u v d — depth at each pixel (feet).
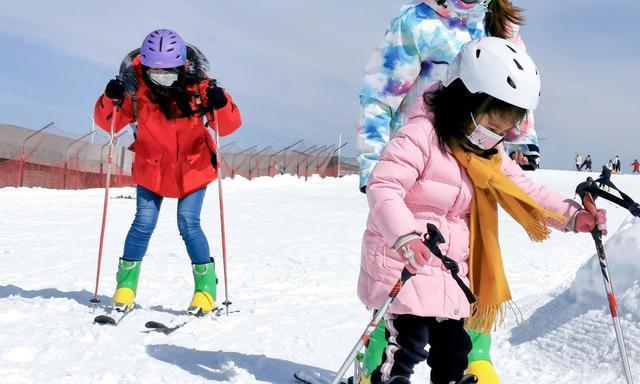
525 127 10.79
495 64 8.32
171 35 15.58
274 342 14.46
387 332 9.53
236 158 121.49
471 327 9.38
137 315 16.29
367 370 10.00
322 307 18.72
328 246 33.88
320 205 60.39
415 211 9.05
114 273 23.18
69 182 96.43
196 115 16.30
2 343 12.93
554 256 32.22
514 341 14.83
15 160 90.58
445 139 8.76
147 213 16.63
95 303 16.48
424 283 8.86
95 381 11.06
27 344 13.01
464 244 9.11
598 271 14.43
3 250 27.68
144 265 24.91
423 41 10.75
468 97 8.54
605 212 9.21
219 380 11.54
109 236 35.40
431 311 8.80
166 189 16.65
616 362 12.07
